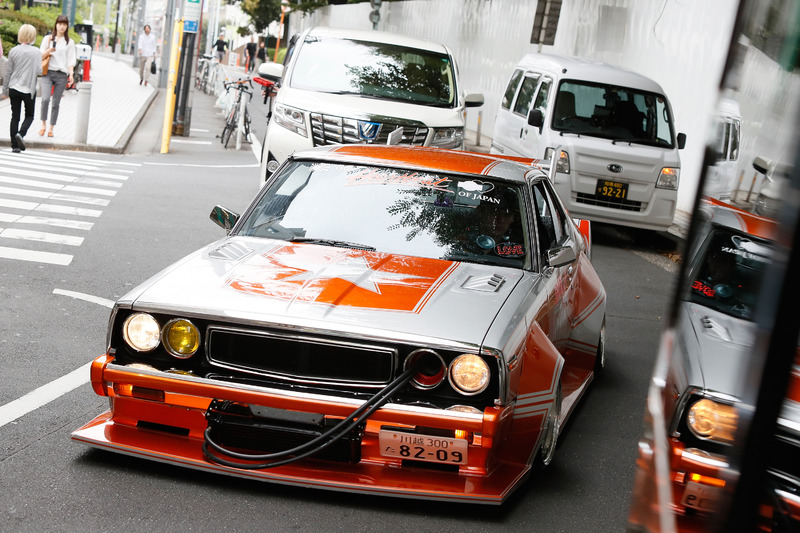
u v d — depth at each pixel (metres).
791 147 1.49
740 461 1.49
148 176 14.45
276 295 4.29
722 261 2.81
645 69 18.86
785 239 1.43
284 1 52.19
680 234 14.41
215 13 59.44
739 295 2.75
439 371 4.06
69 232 9.72
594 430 5.48
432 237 5.04
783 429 1.48
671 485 2.09
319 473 4.05
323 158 5.62
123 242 9.52
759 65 1.92
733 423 1.64
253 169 16.86
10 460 4.26
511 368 4.06
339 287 4.38
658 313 9.09
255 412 4.06
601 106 13.03
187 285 4.39
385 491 3.97
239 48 77.00
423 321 4.12
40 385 5.30
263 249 4.89
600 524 4.10
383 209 5.21
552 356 4.51
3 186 12.09
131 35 71.19
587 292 6.11
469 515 4.06
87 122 17.12
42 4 49.06
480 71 28.25
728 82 2.30
